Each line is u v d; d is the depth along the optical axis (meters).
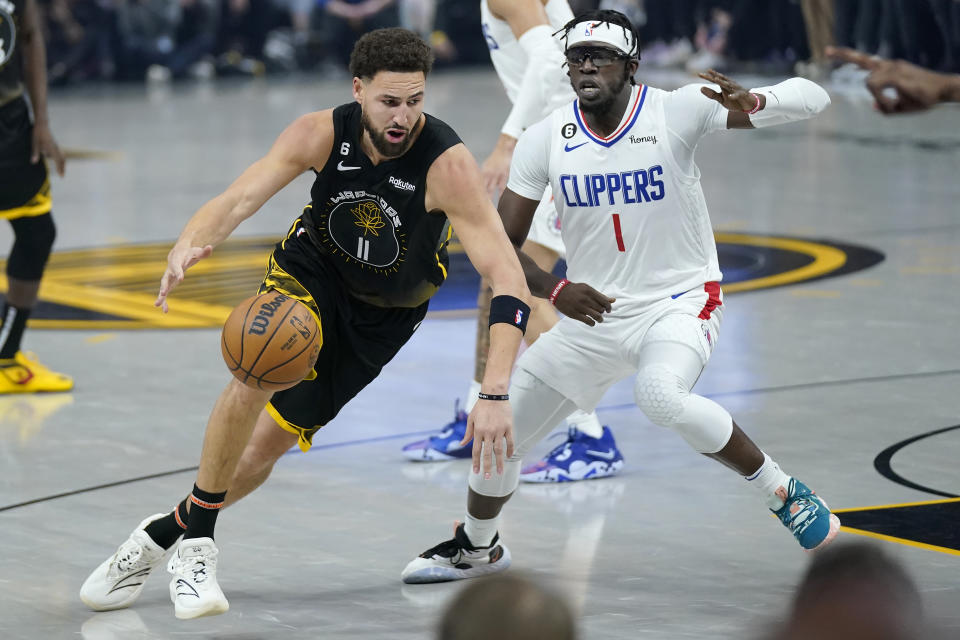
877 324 20.42
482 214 9.98
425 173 10.01
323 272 10.52
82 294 23.73
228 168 39.53
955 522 12.03
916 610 8.83
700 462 14.42
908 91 8.61
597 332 11.24
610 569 11.26
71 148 44.91
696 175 11.12
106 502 13.18
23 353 17.84
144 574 10.54
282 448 10.75
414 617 10.29
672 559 11.48
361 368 10.68
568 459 13.91
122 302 23.08
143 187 36.34
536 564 11.43
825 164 38.56
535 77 14.48
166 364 18.98
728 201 32.50
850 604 8.25
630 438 15.34
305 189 37.06
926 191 33.31
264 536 12.27
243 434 9.91
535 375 11.31
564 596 5.50
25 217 17.25
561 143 11.20
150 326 21.31
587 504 13.12
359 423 16.08
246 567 11.48
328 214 10.32
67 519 12.67
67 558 11.63
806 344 19.27
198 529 10.05
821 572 10.49
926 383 17.08
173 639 9.86
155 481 13.84
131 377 18.28
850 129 46.28
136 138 47.34
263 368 9.57
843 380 17.30
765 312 21.41
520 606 5.31
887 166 37.81
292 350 9.61
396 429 15.81
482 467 10.73
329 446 15.17
